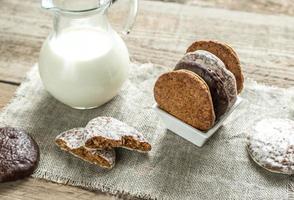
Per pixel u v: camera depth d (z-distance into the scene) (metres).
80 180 0.65
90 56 0.69
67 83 0.69
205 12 0.88
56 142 0.68
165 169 0.67
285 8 0.89
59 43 0.70
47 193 0.64
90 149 0.66
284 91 0.75
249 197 0.64
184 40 0.83
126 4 0.89
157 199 0.64
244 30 0.85
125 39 0.83
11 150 0.66
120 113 0.73
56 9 0.66
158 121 0.72
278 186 0.65
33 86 0.76
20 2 0.89
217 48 0.69
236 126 0.71
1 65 0.79
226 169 0.67
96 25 0.70
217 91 0.65
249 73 0.78
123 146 0.67
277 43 0.82
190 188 0.65
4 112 0.72
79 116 0.72
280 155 0.66
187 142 0.70
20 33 0.84
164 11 0.88
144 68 0.78
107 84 0.70
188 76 0.64
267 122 0.70
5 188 0.64
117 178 0.65
